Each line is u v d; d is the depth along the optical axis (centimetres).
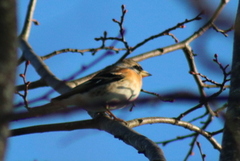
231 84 856
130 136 891
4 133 271
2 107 269
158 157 767
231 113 767
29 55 1476
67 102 1015
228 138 744
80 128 1004
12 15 271
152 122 1056
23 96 1045
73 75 1111
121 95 1152
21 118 441
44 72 1374
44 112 461
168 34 1295
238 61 903
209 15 511
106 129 980
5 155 273
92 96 1077
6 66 270
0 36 267
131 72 1208
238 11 905
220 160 730
